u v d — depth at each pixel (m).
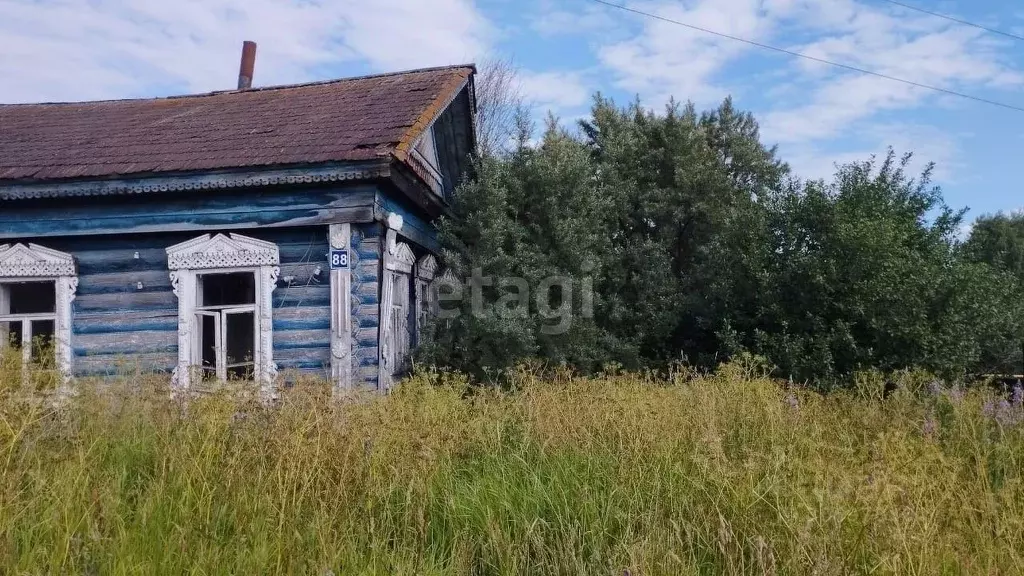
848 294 9.60
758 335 9.91
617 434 4.86
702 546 3.60
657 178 14.06
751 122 19.41
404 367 9.45
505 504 4.08
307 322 8.20
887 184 10.39
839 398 6.65
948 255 10.01
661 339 12.14
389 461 4.31
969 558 3.30
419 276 10.57
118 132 9.93
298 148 8.37
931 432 5.15
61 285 8.58
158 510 3.53
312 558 3.35
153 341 8.43
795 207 10.32
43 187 8.34
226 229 8.35
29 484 3.68
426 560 3.63
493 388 7.42
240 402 4.70
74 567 2.96
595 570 3.48
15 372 4.96
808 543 3.19
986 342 10.52
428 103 9.63
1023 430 5.15
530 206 10.69
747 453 4.35
